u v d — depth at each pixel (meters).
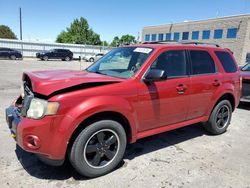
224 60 5.01
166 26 52.53
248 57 38.47
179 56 4.11
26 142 2.83
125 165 3.60
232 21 39.56
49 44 44.69
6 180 3.09
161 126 3.93
